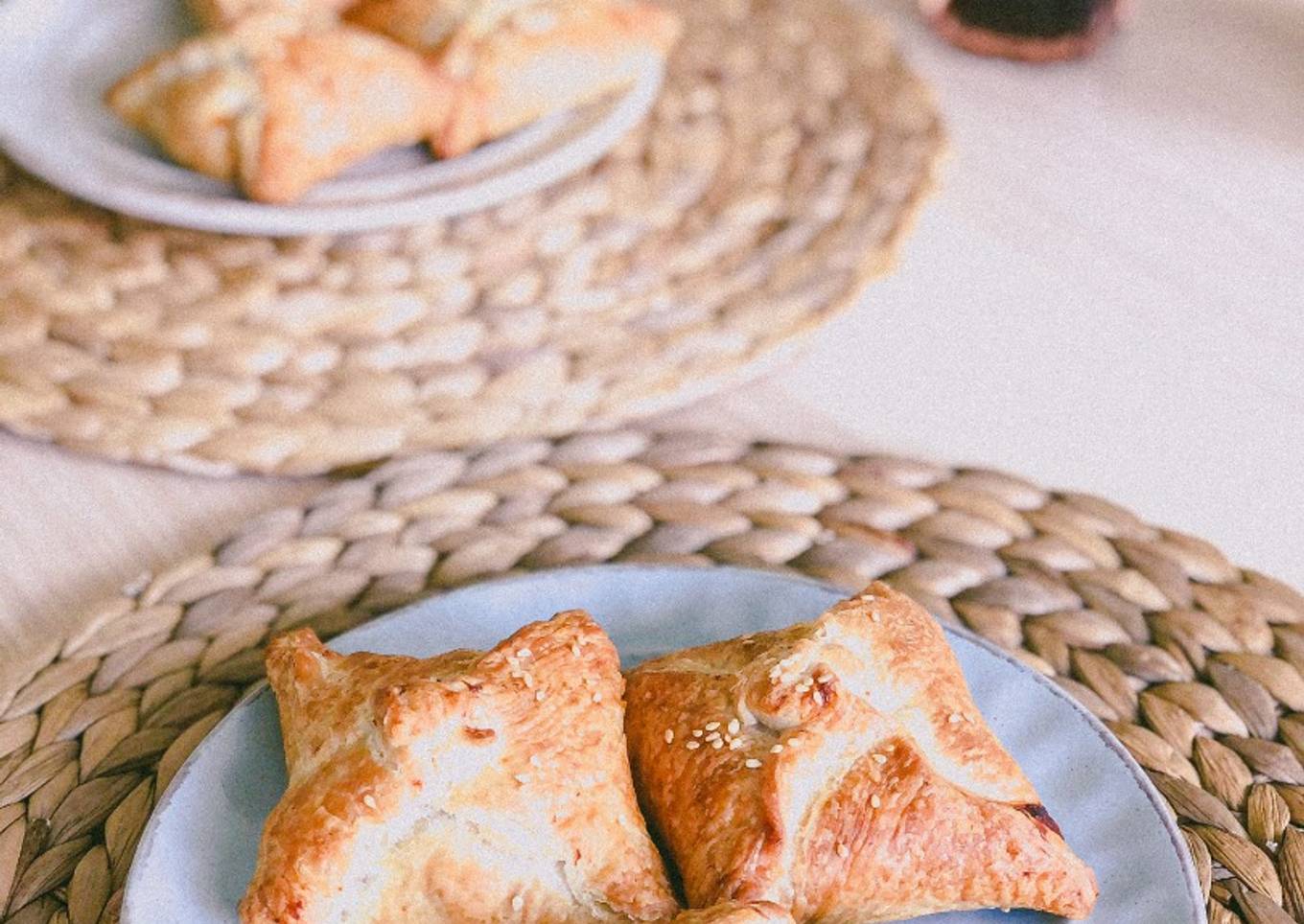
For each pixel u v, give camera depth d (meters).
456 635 0.44
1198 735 0.44
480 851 0.38
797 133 0.66
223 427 0.51
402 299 0.56
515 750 0.39
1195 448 0.55
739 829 0.39
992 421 0.56
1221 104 0.75
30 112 0.60
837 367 0.57
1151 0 0.84
